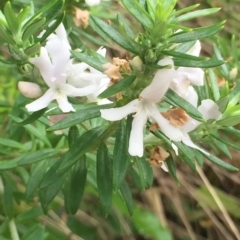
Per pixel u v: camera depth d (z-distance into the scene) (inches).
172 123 3.2
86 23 5.0
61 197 6.1
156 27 3.0
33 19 3.4
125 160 3.5
